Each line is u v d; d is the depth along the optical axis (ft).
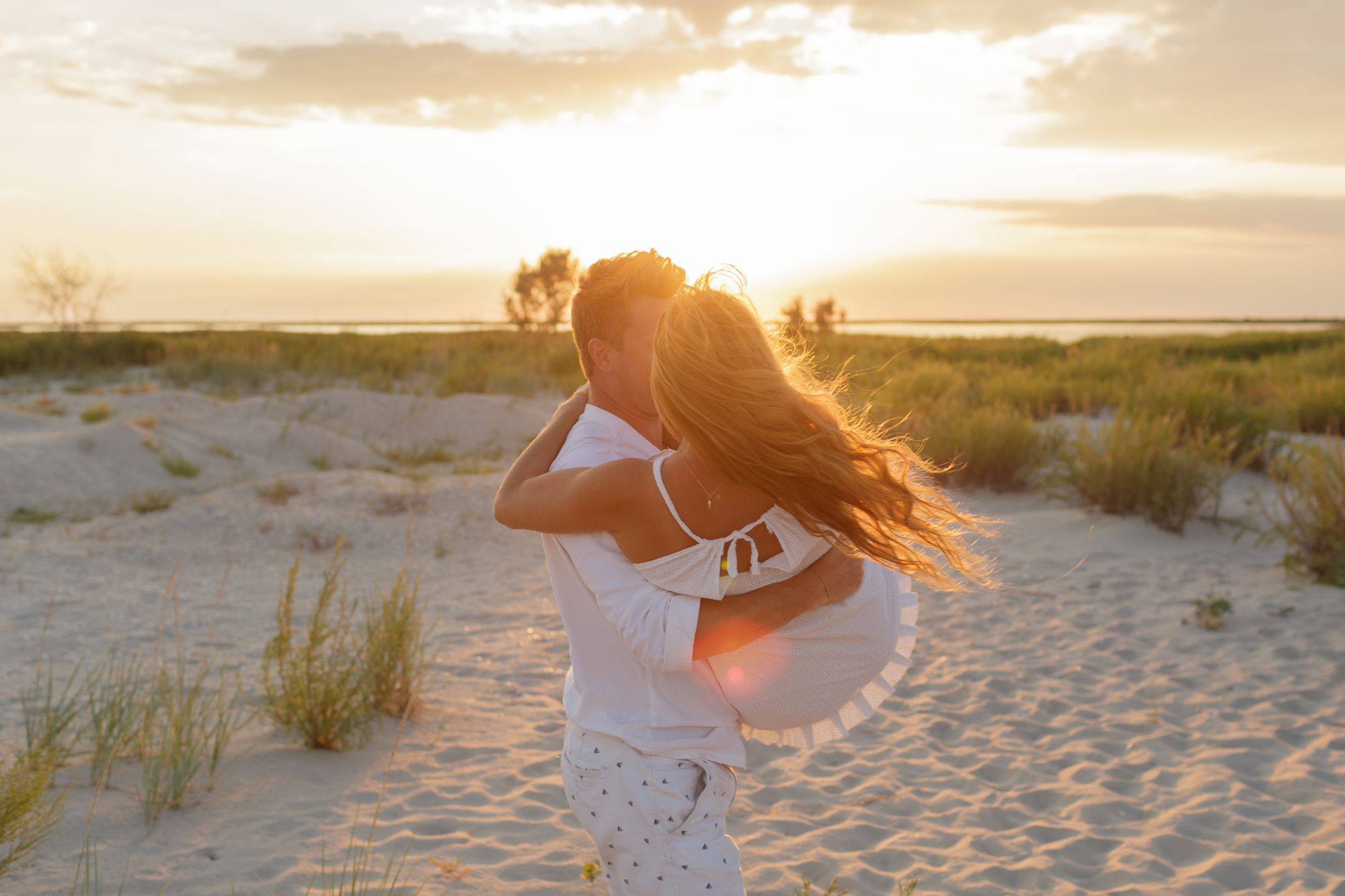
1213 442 27.99
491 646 18.33
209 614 20.06
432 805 11.19
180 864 9.48
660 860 5.56
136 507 31.07
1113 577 22.44
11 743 12.14
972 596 21.30
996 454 32.30
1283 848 10.23
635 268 5.76
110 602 20.66
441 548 26.76
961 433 32.99
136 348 78.64
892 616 5.78
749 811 11.36
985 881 9.66
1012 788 12.06
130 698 12.64
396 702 14.26
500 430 49.34
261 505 30.17
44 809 9.93
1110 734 13.64
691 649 5.16
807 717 5.71
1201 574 22.36
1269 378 49.49
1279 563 22.91
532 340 97.30
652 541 5.21
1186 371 55.31
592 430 5.75
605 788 5.64
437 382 64.59
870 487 4.98
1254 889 9.46
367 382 61.98
